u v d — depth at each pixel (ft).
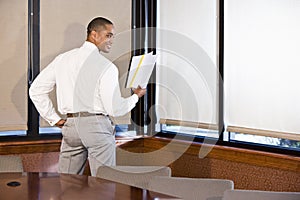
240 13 11.62
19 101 12.34
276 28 10.71
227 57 12.04
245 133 11.48
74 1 13.07
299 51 10.21
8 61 12.15
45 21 12.67
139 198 7.14
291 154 10.50
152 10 14.26
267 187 10.74
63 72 11.10
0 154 12.01
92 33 11.02
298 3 10.21
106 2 13.65
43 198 7.03
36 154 12.53
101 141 10.95
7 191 7.38
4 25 12.07
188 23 13.24
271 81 10.85
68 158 11.32
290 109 10.41
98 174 9.85
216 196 8.57
